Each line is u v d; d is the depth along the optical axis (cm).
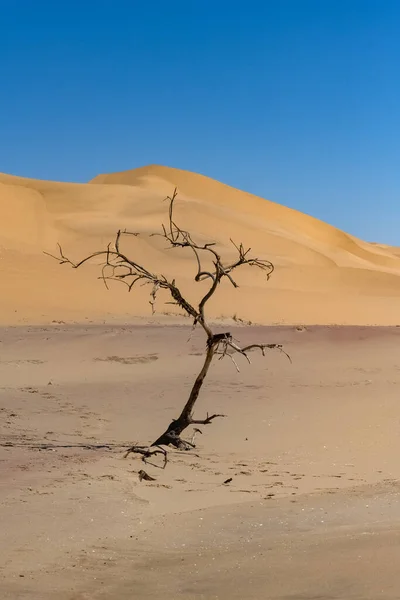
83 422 1927
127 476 1273
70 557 793
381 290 9150
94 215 9906
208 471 1365
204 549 803
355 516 912
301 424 1861
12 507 1019
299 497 1105
